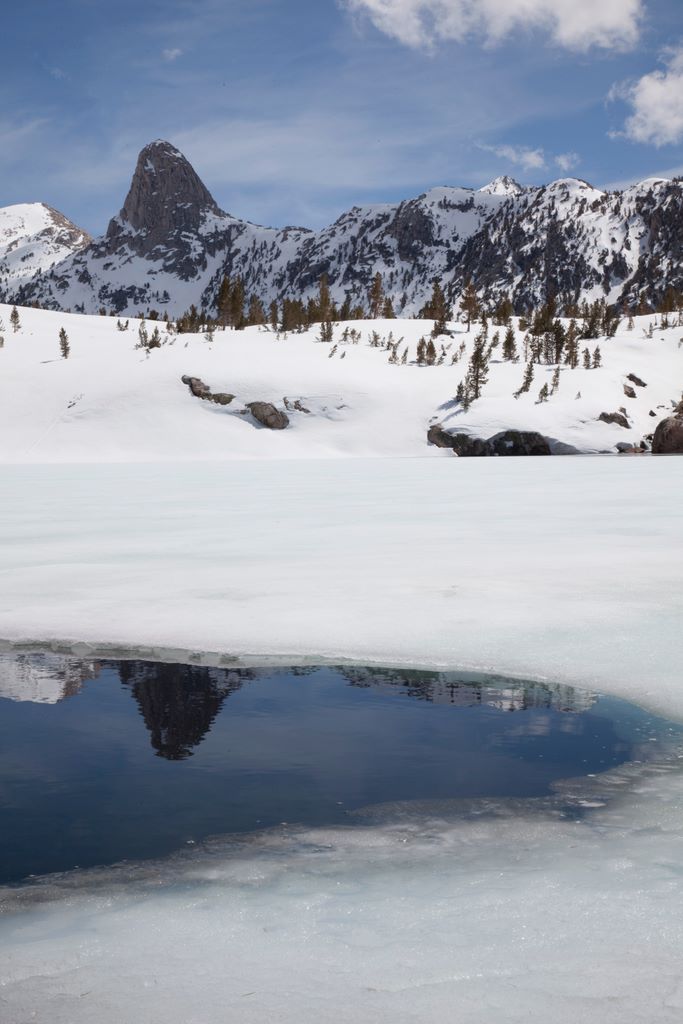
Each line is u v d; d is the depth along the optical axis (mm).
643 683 5367
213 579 9609
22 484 36594
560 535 13688
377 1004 2107
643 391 133250
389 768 4070
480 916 2600
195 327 176000
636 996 2115
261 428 114250
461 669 5887
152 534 14781
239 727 4738
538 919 2566
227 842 3227
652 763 4059
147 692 5488
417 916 2611
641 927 2498
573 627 6879
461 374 130125
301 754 4281
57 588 9156
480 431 107375
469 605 7867
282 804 3605
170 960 2377
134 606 8102
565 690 5359
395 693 5406
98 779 3943
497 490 27266
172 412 115562
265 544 13055
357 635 6793
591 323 173000
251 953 2406
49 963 2373
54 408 117250
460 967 2291
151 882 2900
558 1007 2070
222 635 6898
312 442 111438
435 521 16625
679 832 3238
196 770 4070
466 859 3045
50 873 2973
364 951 2396
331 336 155625
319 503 22344
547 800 3617
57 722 4852
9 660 6344
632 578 9211
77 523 17172
